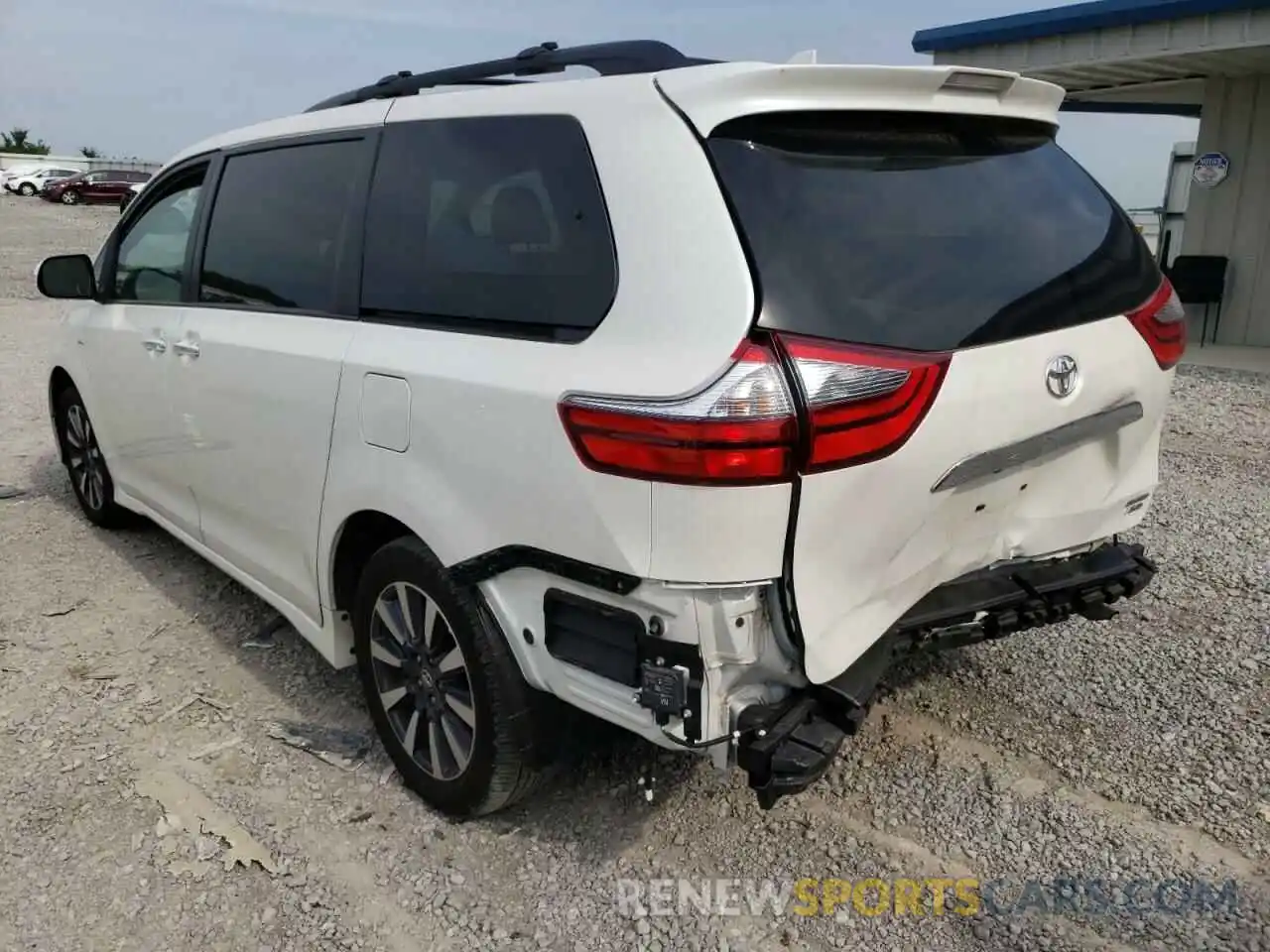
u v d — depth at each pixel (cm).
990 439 238
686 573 215
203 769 325
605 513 224
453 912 264
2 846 289
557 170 251
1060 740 332
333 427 303
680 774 317
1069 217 277
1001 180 265
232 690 373
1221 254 1105
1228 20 895
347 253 312
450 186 281
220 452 371
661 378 215
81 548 512
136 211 457
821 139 236
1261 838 285
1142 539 502
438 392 263
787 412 208
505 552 251
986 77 254
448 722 289
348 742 340
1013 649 391
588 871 279
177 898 269
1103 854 281
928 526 239
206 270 388
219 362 359
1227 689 360
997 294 244
